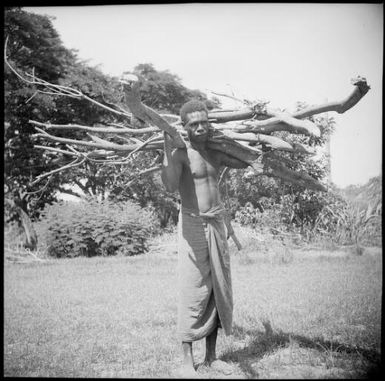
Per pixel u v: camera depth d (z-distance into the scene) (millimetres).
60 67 12289
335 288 7285
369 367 4184
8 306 6520
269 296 6945
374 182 10094
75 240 11445
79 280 8359
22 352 4746
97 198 12062
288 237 10820
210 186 4094
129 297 7133
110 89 12430
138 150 4133
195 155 4055
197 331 4031
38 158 11570
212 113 4156
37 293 7332
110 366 4402
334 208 10773
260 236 10836
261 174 4219
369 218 10555
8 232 11578
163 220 12258
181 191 4133
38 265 10031
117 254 11477
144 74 12383
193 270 4023
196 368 4195
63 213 11648
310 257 9820
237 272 8828
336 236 10672
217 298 4051
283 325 5457
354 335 5078
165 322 5832
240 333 5254
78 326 5648
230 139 4102
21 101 11609
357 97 3820
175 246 11664
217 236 4082
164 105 12828
